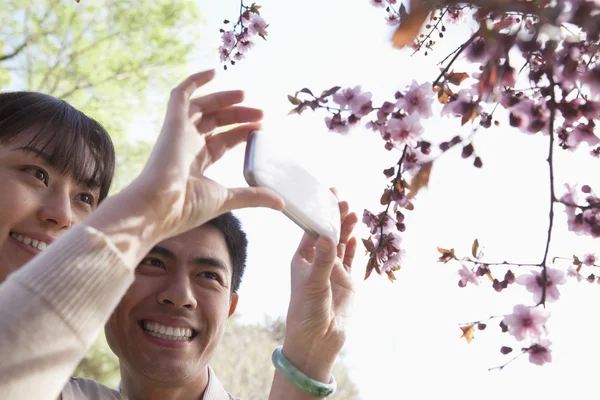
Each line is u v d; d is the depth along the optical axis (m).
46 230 0.60
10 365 0.31
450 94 0.53
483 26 0.42
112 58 3.05
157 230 0.38
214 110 0.45
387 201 0.57
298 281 0.57
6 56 2.94
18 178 0.60
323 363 0.57
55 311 0.33
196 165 0.42
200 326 0.63
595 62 0.44
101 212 0.37
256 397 3.71
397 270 0.59
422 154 0.54
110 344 0.64
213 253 0.64
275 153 0.49
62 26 2.98
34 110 0.63
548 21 0.39
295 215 0.51
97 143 0.67
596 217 0.55
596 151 0.58
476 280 0.57
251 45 0.97
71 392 0.60
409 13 0.37
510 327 0.52
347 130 0.54
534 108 0.50
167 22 3.02
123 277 0.35
